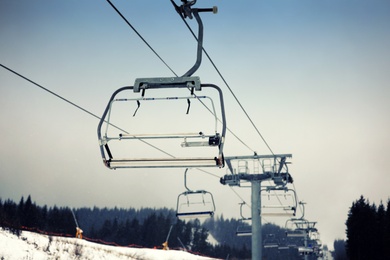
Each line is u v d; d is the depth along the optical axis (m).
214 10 7.38
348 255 92.00
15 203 103.19
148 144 8.16
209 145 7.21
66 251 48.78
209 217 15.25
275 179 21.50
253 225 21.70
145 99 7.22
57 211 110.88
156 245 136.75
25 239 47.88
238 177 22.02
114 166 7.57
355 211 90.94
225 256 152.25
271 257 179.88
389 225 81.19
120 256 54.50
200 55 7.48
